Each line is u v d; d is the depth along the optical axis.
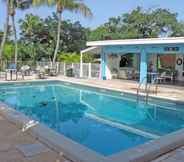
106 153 5.91
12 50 30.12
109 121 8.93
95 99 13.23
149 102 11.89
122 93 13.27
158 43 14.91
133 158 4.20
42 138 5.15
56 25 35.69
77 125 8.41
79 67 21.69
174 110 10.73
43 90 15.95
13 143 5.04
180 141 5.11
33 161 4.23
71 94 14.65
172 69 20.06
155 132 7.63
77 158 4.21
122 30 38.56
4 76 20.34
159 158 4.54
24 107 11.27
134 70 21.19
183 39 13.63
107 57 20.06
